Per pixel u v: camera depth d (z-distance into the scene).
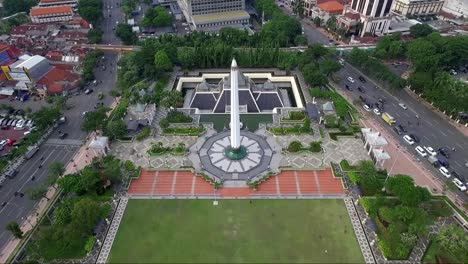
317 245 120.88
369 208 129.12
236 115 146.00
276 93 196.25
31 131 177.25
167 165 154.62
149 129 176.38
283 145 166.12
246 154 160.62
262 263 115.62
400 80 199.75
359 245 120.56
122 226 128.00
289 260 116.50
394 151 162.50
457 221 129.25
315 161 155.50
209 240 123.00
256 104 192.88
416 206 125.81
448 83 192.00
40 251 115.94
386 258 116.06
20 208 136.38
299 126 176.25
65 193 141.38
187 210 134.25
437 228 126.31
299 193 140.88
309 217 130.88
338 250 119.19
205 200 138.50
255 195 140.38
